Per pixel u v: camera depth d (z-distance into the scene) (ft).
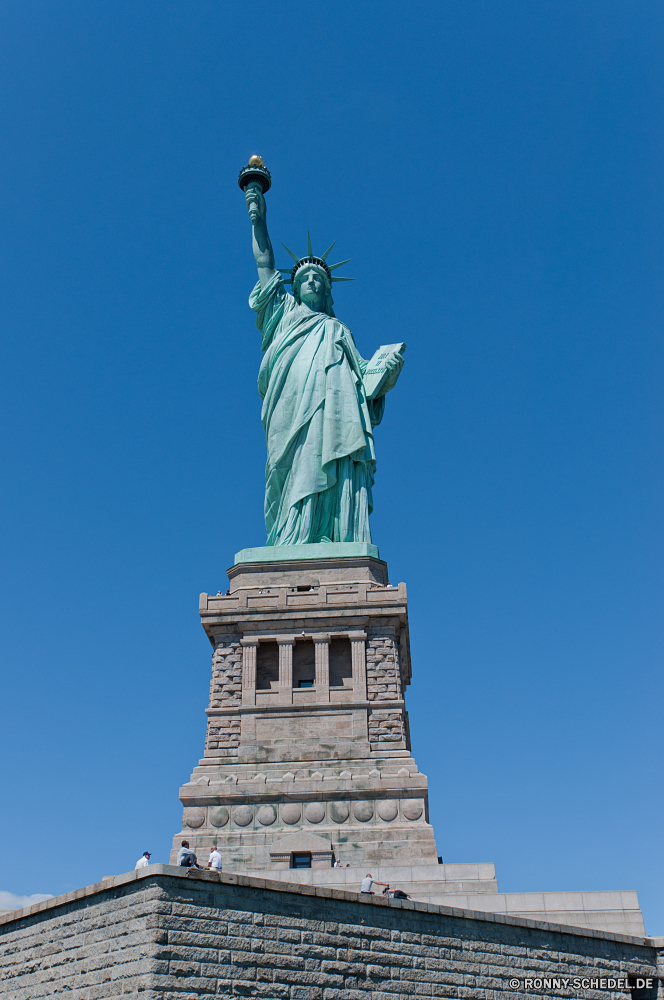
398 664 250.16
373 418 314.35
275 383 303.27
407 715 271.69
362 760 234.58
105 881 122.52
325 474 287.28
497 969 140.15
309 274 325.83
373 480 302.86
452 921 139.74
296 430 292.81
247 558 272.92
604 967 151.94
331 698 245.65
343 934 128.06
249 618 256.52
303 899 126.93
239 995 115.85
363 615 253.85
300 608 256.32
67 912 127.03
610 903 178.70
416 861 216.13
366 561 268.41
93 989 116.88
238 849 221.46
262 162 333.01
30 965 128.88
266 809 227.81
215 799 230.07
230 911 119.75
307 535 279.90
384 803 226.38
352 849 219.41
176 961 113.09
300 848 216.33
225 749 241.14
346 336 313.32
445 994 133.08
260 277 320.50
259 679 252.21
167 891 116.26
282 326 314.76
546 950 147.02
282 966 120.88
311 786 229.04
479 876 196.34
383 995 127.65
